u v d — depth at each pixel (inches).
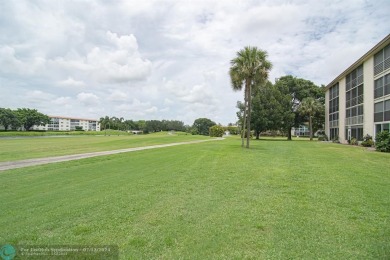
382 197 266.8
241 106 2274.9
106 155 667.4
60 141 1488.7
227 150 837.8
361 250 152.9
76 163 515.8
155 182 335.3
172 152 760.3
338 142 1568.7
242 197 264.5
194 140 1624.0
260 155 691.4
